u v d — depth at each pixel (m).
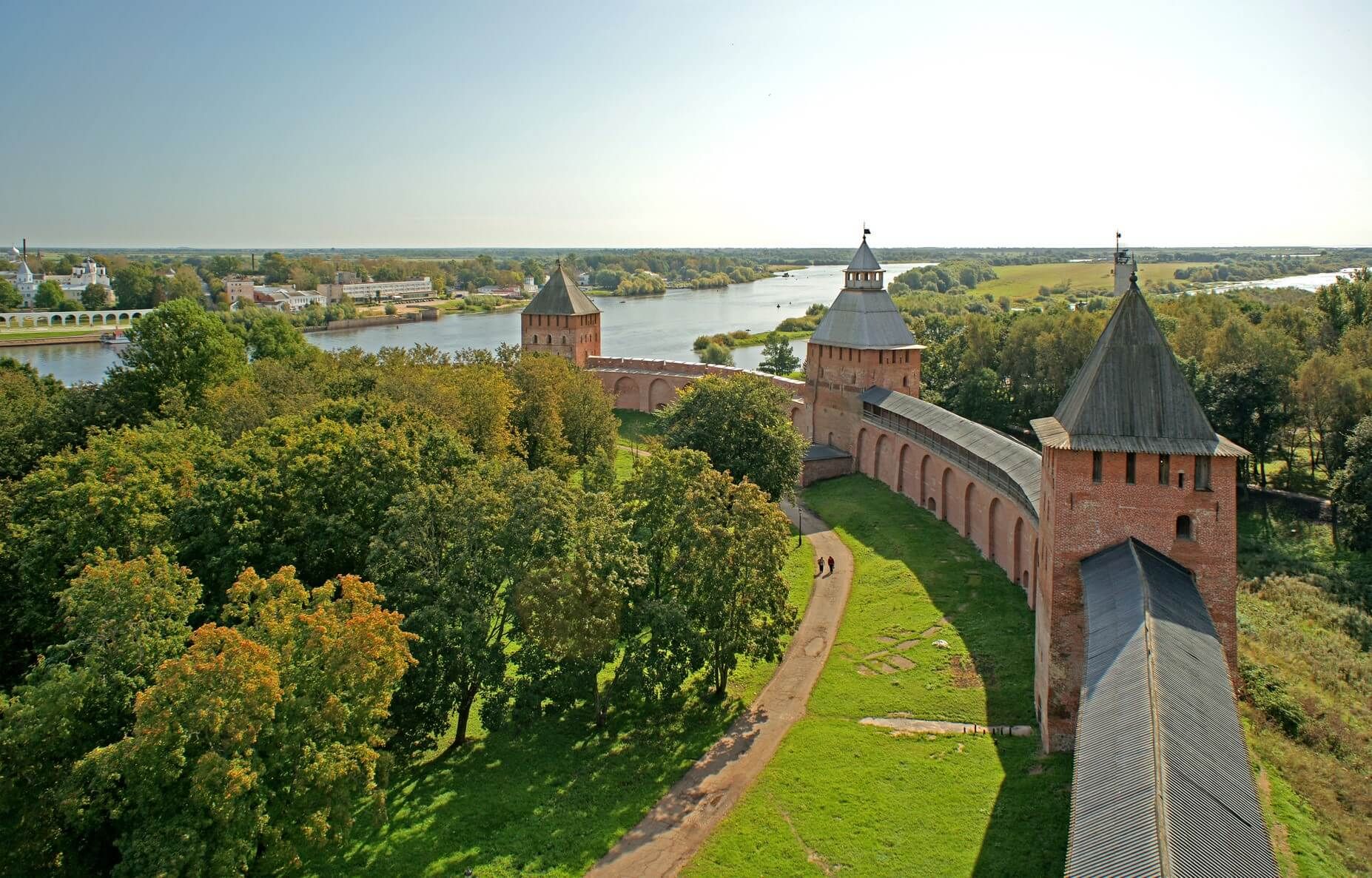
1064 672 38.44
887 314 94.06
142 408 89.31
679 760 42.06
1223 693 28.86
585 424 86.31
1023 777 36.91
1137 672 28.50
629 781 40.66
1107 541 38.34
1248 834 23.02
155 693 30.02
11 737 30.16
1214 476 37.72
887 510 78.56
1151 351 38.59
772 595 46.47
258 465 50.22
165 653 35.34
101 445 54.50
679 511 47.34
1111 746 26.27
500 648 42.31
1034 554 53.28
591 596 42.06
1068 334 108.56
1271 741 38.34
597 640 41.91
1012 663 47.16
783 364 158.75
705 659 45.88
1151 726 25.59
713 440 73.50
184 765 30.89
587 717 46.81
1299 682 47.03
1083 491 38.25
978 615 54.09
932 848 33.66
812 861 34.00
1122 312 39.19
